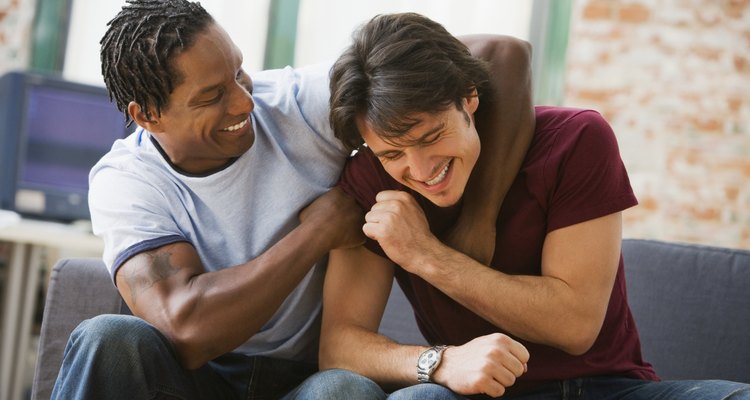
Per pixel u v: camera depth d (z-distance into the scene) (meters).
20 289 3.35
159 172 1.94
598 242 1.77
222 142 1.86
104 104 3.52
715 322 2.20
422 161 1.67
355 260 1.96
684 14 4.23
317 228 1.86
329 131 1.96
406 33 1.67
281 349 2.05
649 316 2.26
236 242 1.96
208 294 1.76
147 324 1.71
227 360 2.06
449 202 1.74
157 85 1.80
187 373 1.82
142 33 1.81
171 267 1.82
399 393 1.62
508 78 1.82
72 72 4.15
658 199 4.24
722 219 4.24
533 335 1.78
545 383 1.86
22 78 3.46
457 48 1.72
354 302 1.94
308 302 2.05
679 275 2.27
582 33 4.25
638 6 4.24
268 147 1.97
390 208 1.84
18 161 3.46
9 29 4.19
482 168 1.80
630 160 4.26
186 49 1.79
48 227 3.34
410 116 1.62
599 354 1.88
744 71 4.23
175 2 1.83
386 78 1.62
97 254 4.14
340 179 2.00
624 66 4.24
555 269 1.78
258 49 4.20
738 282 2.21
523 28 4.22
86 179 3.51
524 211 1.83
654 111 4.24
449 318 1.91
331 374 1.69
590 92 4.26
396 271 2.01
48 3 4.19
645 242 2.34
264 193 1.96
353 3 4.20
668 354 2.22
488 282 1.76
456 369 1.70
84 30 4.15
